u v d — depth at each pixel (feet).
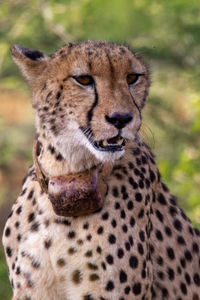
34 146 29.45
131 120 27.81
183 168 53.42
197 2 66.74
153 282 30.40
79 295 28.37
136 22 65.21
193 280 31.81
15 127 83.20
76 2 67.00
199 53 73.26
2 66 71.00
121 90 28.04
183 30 69.97
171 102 72.02
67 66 28.30
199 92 71.61
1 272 47.60
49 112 28.58
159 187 31.63
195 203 50.49
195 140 70.79
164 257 30.73
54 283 28.81
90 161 28.25
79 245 28.17
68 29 68.08
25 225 29.30
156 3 66.54
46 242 28.53
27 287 28.99
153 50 68.85
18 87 73.51
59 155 28.27
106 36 64.03
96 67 27.94
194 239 32.27
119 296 28.09
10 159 81.46
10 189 81.71
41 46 70.90
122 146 28.12
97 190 27.94
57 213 27.99
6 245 30.04
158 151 68.64
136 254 28.50
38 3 71.15
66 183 27.84
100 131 27.73
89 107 27.99
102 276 28.07
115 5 64.75
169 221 31.37
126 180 29.12
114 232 28.22
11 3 72.90
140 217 29.09
